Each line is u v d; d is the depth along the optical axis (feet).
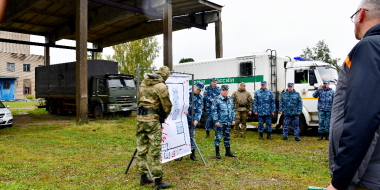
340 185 4.38
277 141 27.94
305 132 35.40
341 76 5.24
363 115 4.11
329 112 28.25
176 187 13.98
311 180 15.29
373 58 4.32
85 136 30.58
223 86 20.42
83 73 40.27
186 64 42.52
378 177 4.53
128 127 38.11
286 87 32.73
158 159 13.61
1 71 123.85
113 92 48.11
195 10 56.59
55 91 58.34
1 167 17.62
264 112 28.96
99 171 16.90
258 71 33.81
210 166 18.16
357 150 4.11
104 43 78.74
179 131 17.53
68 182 14.90
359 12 5.11
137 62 90.94
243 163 19.01
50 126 37.99
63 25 69.26
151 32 64.08
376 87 4.16
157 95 13.44
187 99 18.29
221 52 54.85
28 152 22.16
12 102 110.83
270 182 14.94
